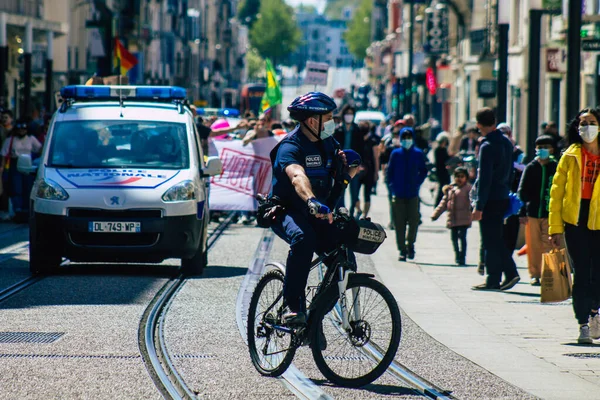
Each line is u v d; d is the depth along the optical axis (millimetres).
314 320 16719
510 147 28641
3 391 15664
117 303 24344
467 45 116438
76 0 120312
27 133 46656
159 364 17906
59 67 111250
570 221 20906
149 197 29125
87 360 18047
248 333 17875
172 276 29656
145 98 33562
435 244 41312
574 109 32094
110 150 30906
